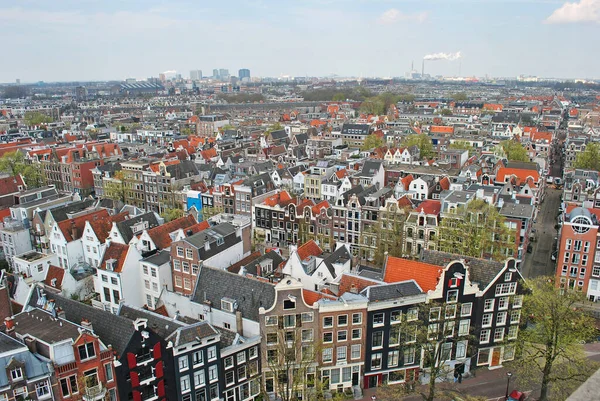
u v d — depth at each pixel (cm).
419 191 15362
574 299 7625
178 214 14425
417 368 8131
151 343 6556
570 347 7438
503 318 8319
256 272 9494
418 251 12312
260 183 16200
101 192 19525
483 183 16688
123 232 11238
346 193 13575
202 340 6838
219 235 10050
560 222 14850
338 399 7238
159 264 9606
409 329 7662
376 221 12838
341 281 8500
